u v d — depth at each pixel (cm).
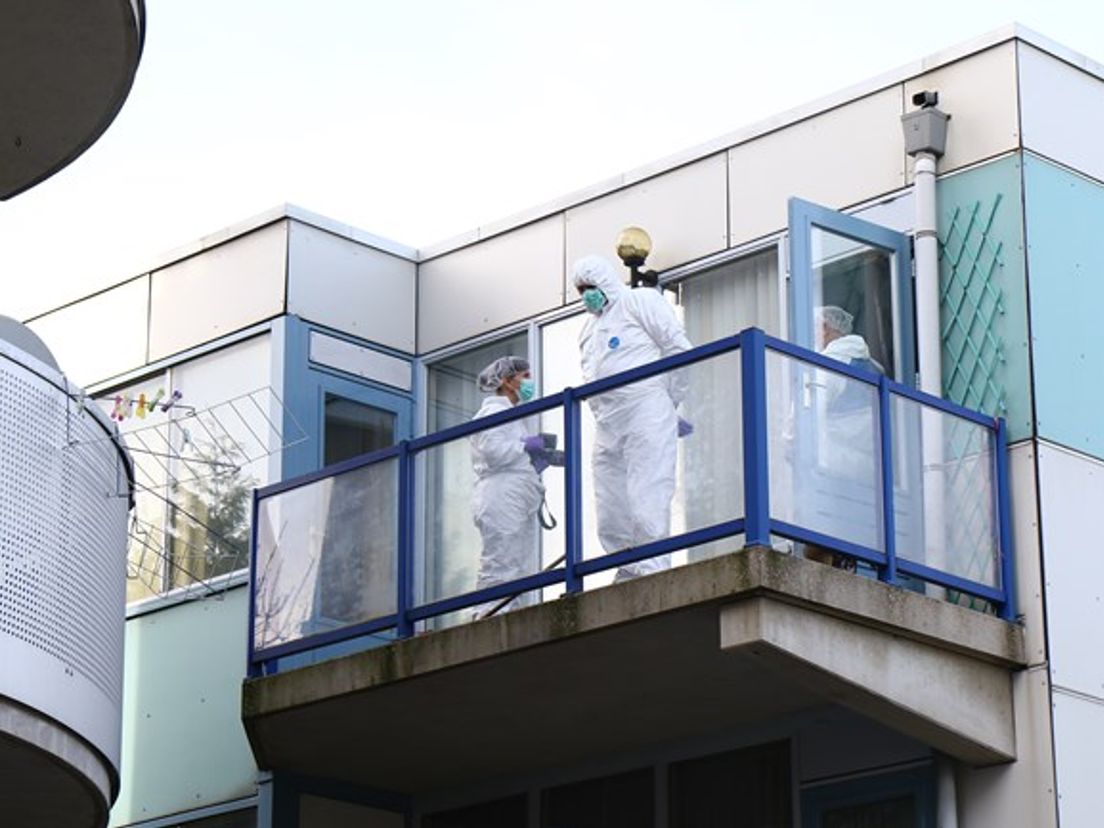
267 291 2194
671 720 1872
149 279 2311
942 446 1747
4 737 1616
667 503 1686
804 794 1827
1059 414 1789
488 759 1980
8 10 1634
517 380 1950
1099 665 1748
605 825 1952
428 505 1853
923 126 1867
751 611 1611
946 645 1697
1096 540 1781
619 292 1828
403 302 2252
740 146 2031
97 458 1761
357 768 2006
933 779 1753
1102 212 1873
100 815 1794
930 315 1831
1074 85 1886
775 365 1664
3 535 1623
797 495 1648
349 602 1873
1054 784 1694
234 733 2086
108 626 1766
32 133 1791
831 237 1847
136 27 1662
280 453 2128
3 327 1839
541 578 1756
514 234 2200
